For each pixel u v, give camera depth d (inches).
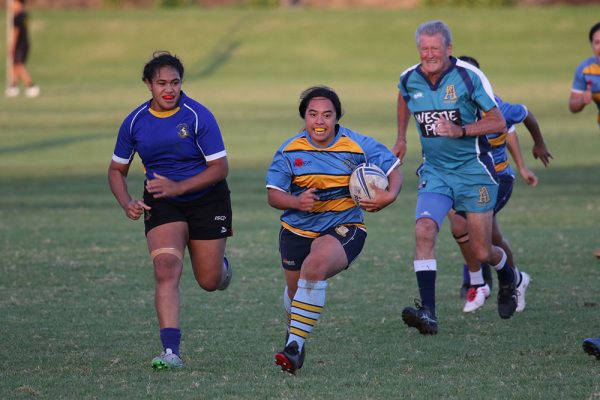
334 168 849.5
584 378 789.2
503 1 6412.4
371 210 842.8
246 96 4303.6
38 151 2795.3
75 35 5649.6
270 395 752.3
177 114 870.4
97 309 1082.7
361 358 874.1
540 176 2317.9
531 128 1133.1
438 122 954.7
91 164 2568.9
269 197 846.5
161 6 6840.6
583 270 1286.9
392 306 1098.7
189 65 5226.4
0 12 6195.9
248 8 6801.2
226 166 880.3
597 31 1395.2
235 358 875.4
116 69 5187.0
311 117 837.8
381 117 3516.2
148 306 1098.7
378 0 7445.9
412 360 864.9
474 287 1077.8
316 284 812.6
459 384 777.6
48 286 1206.3
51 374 818.2
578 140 2918.3
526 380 788.0
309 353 895.1
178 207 884.0
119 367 842.8
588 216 1764.3
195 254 904.9
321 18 5885.8
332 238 846.5
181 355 885.2
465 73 971.9
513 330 983.6
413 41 5516.7
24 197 2065.7
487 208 1005.2
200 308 1090.1
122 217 1809.8
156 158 881.5
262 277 1266.0
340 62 5221.5
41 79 4955.7
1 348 911.0
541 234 1567.4
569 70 4891.7
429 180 1018.1
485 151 1002.1
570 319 1026.1
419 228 978.1
